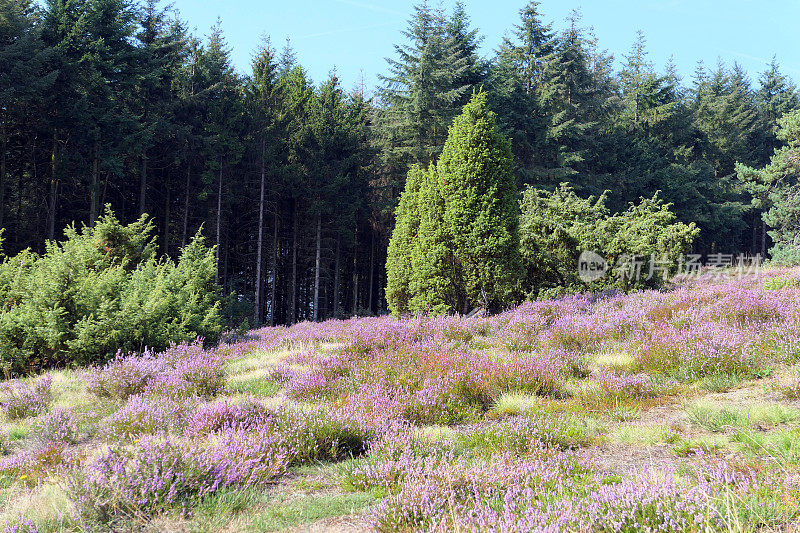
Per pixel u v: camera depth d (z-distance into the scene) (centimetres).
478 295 1780
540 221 1897
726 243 5522
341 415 636
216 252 3334
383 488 464
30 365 1250
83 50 2856
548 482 439
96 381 930
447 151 1853
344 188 3803
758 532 325
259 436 568
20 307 1311
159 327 1388
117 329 1286
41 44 2641
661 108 5053
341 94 4519
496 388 812
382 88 3862
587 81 4588
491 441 581
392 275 2342
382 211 3972
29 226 3219
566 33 4534
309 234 3869
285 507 432
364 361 1041
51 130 2816
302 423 608
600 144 4606
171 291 1636
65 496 431
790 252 3891
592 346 1098
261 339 1692
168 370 996
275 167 3572
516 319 1373
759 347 854
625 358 976
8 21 2539
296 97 3947
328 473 529
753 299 1120
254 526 394
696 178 4972
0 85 2536
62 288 1297
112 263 1659
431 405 726
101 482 419
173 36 3491
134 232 1881
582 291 1816
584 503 375
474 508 380
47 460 565
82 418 772
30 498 453
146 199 3594
